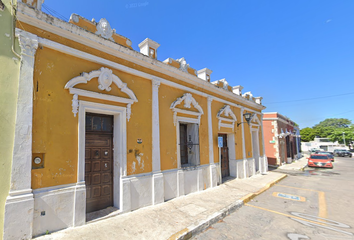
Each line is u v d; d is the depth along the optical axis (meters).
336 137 48.78
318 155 19.23
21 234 3.52
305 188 9.66
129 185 5.33
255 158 13.31
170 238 4.10
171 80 7.18
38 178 3.88
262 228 4.96
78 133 4.50
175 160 6.96
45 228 3.86
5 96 3.63
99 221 4.60
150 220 4.87
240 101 11.79
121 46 5.38
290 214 6.00
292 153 25.64
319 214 6.04
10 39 3.80
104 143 5.39
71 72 4.54
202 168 8.07
